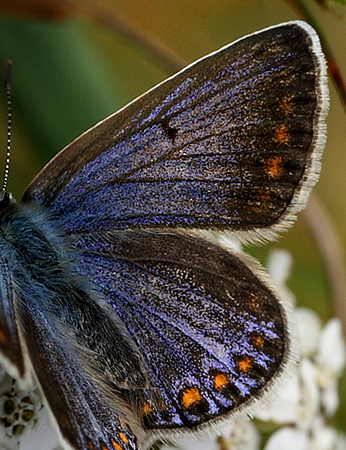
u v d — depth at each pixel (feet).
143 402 0.34
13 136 0.38
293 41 0.33
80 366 0.33
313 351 0.38
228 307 0.34
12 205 0.35
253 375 0.34
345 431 0.38
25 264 0.34
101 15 0.37
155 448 0.35
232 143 0.34
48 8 0.37
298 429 0.37
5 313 0.32
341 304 0.38
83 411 0.33
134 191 0.34
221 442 0.36
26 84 0.38
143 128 0.34
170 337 0.34
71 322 0.34
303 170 0.33
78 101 0.38
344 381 0.38
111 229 0.35
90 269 0.35
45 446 0.34
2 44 0.38
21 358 0.31
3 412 0.34
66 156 0.35
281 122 0.33
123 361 0.34
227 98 0.33
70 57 0.38
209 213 0.34
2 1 0.37
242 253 0.34
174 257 0.35
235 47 0.33
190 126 0.34
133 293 0.35
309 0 0.41
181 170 0.34
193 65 0.34
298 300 0.40
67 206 0.35
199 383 0.34
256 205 0.34
